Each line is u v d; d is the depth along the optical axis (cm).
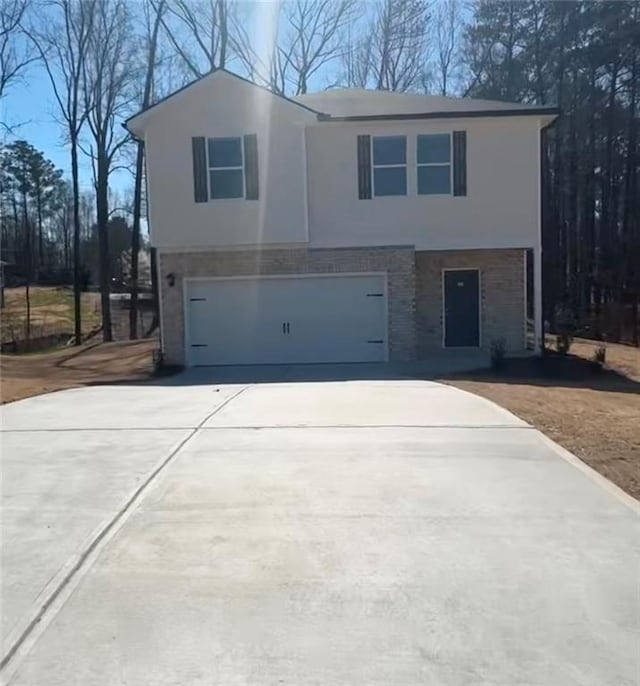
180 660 334
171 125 1709
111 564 446
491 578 419
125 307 3975
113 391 1262
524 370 1570
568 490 586
